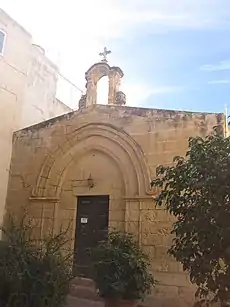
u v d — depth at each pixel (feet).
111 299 29.40
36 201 45.50
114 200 41.86
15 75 50.44
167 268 36.52
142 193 39.83
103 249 31.14
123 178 41.83
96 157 44.39
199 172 23.63
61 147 46.29
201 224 22.59
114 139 43.19
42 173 46.37
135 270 30.12
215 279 22.31
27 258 24.11
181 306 34.83
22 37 52.39
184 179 24.32
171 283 35.88
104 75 48.57
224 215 21.95
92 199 43.68
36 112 61.98
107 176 43.09
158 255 37.27
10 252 23.89
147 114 41.88
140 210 39.45
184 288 35.24
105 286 29.40
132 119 42.75
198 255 22.84
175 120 40.11
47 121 48.03
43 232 43.91
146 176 40.06
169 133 40.14
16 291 22.86
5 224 46.16
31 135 48.52
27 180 47.01
